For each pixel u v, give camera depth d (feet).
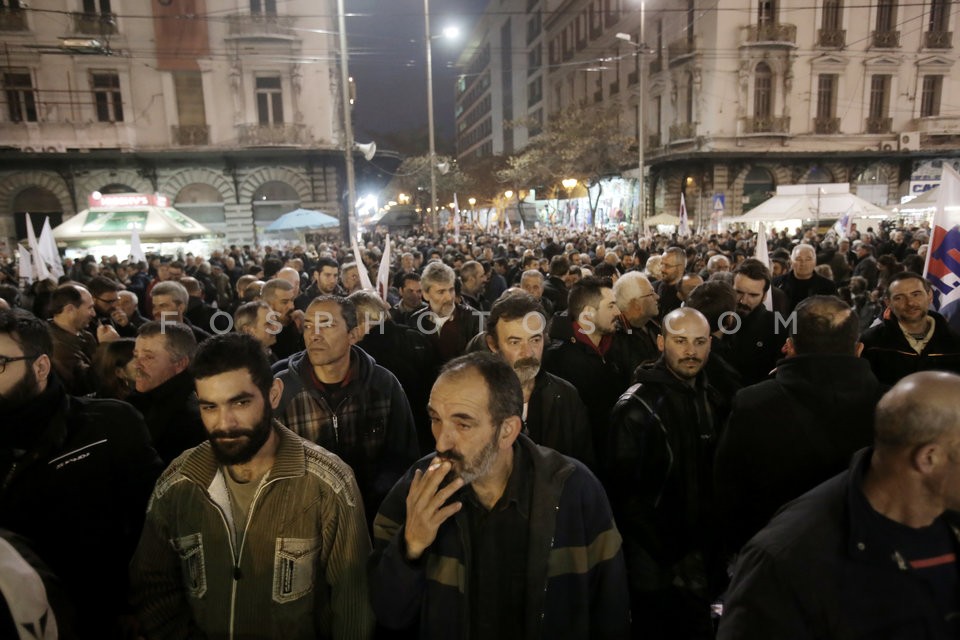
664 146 117.60
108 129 89.97
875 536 5.02
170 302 17.29
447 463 5.88
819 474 7.75
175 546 6.93
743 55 104.37
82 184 91.35
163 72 92.02
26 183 89.71
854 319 8.01
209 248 87.10
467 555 6.27
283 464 6.81
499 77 262.67
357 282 23.52
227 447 6.44
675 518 9.65
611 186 136.36
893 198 113.70
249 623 6.77
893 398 4.97
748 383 14.37
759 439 8.07
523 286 20.99
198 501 6.83
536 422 10.22
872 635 5.03
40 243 41.04
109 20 88.99
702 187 108.88
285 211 99.55
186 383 10.28
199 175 95.25
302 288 36.58
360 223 131.64
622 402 9.95
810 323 8.00
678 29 114.62
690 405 9.89
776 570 5.21
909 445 4.78
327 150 96.02
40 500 7.54
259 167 96.58
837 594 5.08
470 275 24.00
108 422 8.16
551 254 53.26
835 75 108.58
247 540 6.73
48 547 7.58
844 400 7.76
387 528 6.73
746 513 8.41
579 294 12.78
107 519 8.04
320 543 6.89
